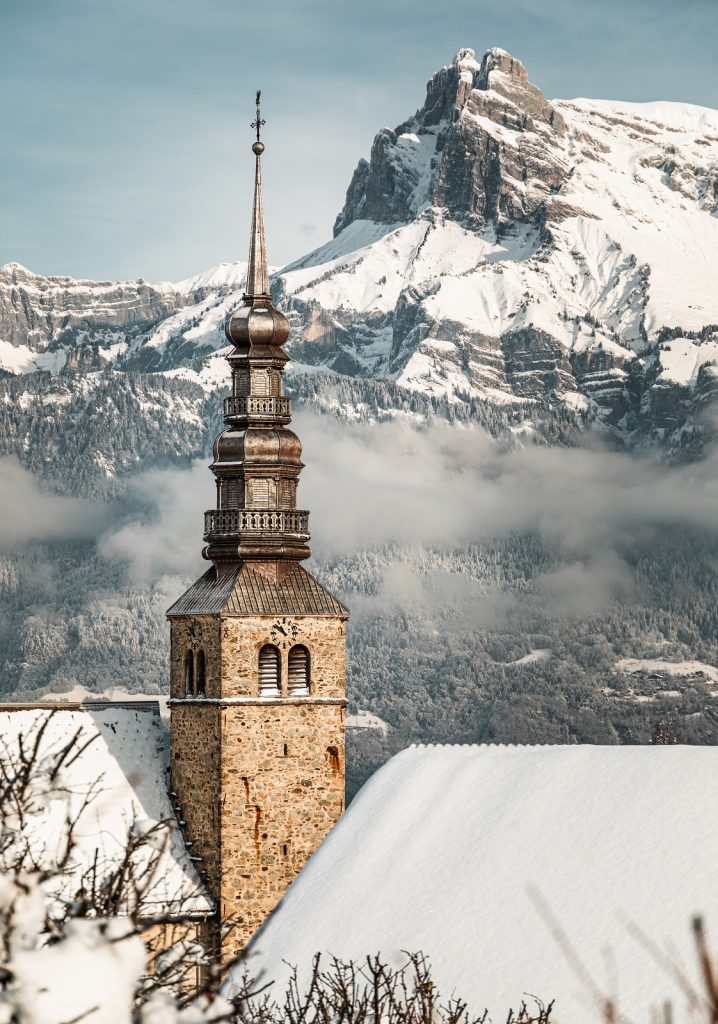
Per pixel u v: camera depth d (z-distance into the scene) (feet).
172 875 483.92
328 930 297.12
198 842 498.28
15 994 110.42
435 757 335.47
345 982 276.62
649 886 267.80
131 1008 115.96
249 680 498.28
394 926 289.53
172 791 505.25
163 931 161.99
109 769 496.23
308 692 503.61
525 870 286.66
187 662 509.35
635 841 279.49
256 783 496.64
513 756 323.98
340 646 507.71
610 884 272.51
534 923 272.31
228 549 512.63
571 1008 249.34
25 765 142.41
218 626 498.28
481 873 291.99
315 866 320.91
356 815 329.31
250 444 517.96
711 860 267.39
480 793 316.60
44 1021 109.50
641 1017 240.94
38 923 120.06
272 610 500.74
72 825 148.46
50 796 140.36
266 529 510.58
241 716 496.23
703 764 292.20
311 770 501.15
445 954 275.18
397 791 328.90
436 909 288.10
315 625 504.84
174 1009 119.03
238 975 297.74
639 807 287.28
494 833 301.43
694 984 241.96
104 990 111.04
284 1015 273.13
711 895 260.21
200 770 499.92
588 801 296.51
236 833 494.18
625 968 252.42
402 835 315.58
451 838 307.37
